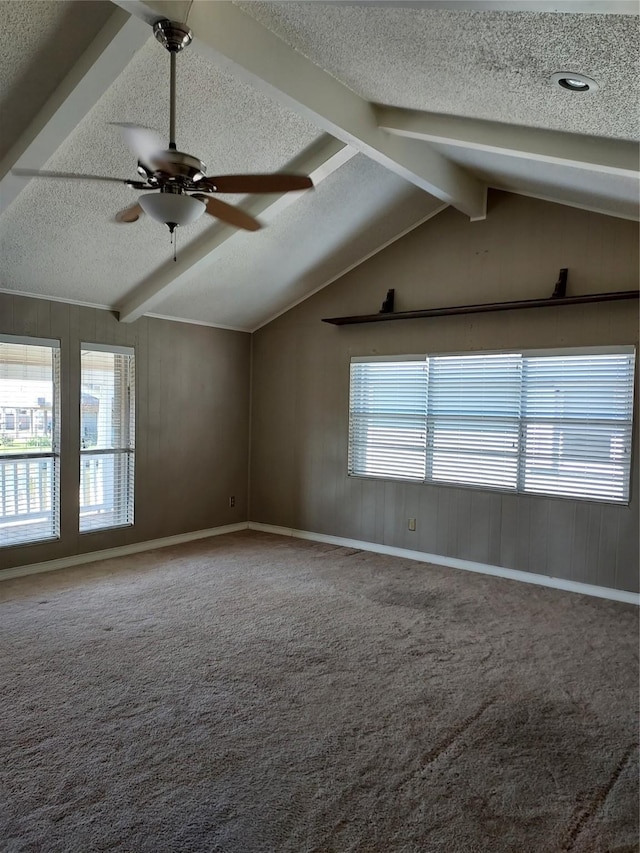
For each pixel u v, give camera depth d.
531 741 2.57
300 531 6.36
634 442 4.40
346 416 5.95
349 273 5.89
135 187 2.35
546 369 4.79
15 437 4.72
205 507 6.30
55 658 3.28
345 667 3.25
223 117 3.46
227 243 4.65
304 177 2.30
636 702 2.91
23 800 2.13
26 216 3.83
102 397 5.32
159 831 1.99
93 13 2.61
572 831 2.03
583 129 3.00
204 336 6.20
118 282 4.95
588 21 1.96
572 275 4.65
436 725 2.69
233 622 3.87
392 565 5.31
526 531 4.90
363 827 2.03
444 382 5.32
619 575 4.47
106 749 2.45
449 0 1.88
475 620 3.98
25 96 2.95
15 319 4.65
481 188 4.96
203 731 2.60
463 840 1.98
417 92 3.19
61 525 5.04
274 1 2.41
